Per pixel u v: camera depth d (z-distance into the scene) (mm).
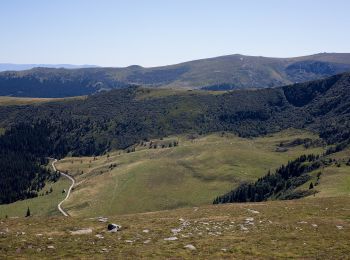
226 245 35156
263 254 32250
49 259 30484
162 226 44500
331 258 31031
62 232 40781
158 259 30359
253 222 46438
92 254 31938
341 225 44125
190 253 32250
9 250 32875
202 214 54594
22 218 51000
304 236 38781
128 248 33969
